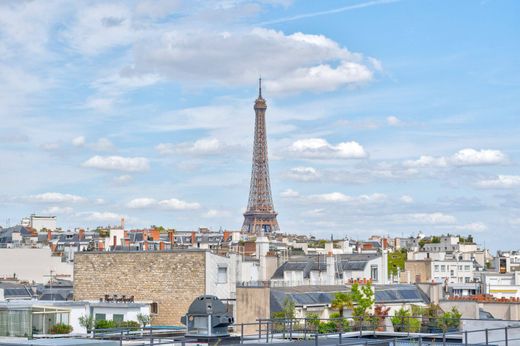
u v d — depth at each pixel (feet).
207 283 298.56
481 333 145.89
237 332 278.46
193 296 298.76
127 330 140.26
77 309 252.01
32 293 396.98
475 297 372.79
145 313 278.26
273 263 457.27
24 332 227.40
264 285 305.53
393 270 560.20
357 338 142.72
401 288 372.58
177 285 301.43
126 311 271.08
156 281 304.30
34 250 577.84
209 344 126.93
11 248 579.07
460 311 333.01
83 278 314.96
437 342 142.51
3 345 97.19
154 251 306.35
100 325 249.96
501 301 330.34
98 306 272.92
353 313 317.42
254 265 430.61
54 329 231.71
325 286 364.79
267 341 134.41
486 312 328.90
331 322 250.98
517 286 522.88
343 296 330.13
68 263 588.09
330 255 437.99
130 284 307.78
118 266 310.24
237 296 286.25
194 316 140.56
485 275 551.59
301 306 327.06
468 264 647.15
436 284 376.89
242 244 625.41
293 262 449.48
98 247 613.52
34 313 230.89
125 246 581.53
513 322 143.95
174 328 247.29
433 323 200.44
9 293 391.04
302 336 153.07
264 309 281.54
